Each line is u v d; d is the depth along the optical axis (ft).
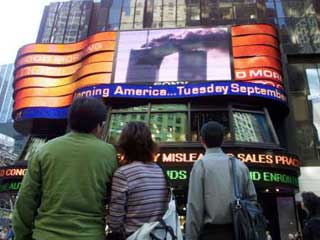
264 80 54.60
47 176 7.73
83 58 61.62
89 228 7.42
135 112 50.03
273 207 49.62
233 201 9.89
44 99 60.90
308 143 57.26
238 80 53.98
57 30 94.94
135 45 59.41
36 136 61.16
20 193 7.71
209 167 10.65
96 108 8.70
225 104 49.49
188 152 43.27
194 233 10.07
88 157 7.98
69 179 7.65
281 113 53.62
